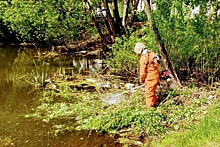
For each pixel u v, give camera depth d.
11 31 19.73
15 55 16.81
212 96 8.16
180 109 7.59
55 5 16.50
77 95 9.88
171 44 9.68
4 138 7.22
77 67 13.71
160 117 7.36
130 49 11.33
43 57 16.20
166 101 8.09
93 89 10.41
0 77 12.42
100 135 7.22
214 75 9.20
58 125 7.82
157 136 6.85
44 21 17.00
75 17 16.64
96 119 7.82
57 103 9.24
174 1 9.27
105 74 11.99
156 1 9.56
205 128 6.36
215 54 9.13
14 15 18.42
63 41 18.55
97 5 17.05
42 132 7.49
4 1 19.45
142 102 8.46
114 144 6.79
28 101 9.62
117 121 7.56
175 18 9.46
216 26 9.08
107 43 17.20
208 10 9.37
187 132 6.50
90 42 18.77
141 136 6.97
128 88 10.28
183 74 9.88
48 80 11.62
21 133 7.46
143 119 7.37
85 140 7.04
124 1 16.48
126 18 16.56
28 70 13.47
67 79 11.66
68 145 6.86
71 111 8.60
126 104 8.54
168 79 9.52
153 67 7.75
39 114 8.56
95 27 17.06
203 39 9.16
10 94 10.34
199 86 9.01
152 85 7.78
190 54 9.42
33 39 19.41
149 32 10.24
